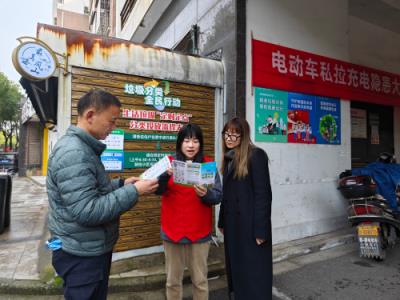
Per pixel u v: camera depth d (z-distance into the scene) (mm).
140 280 2906
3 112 20500
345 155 4762
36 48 2646
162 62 3439
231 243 2268
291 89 4113
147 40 7594
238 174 2240
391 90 5547
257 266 2143
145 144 3379
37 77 2654
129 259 3193
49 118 5133
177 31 5543
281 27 4070
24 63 2584
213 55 4133
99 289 1523
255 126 3791
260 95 3855
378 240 3494
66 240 1390
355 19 5906
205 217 2225
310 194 4305
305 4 4320
